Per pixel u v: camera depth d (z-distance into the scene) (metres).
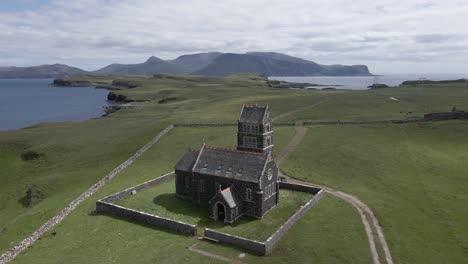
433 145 95.06
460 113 119.94
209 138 104.12
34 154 97.19
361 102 164.25
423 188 68.75
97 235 51.88
